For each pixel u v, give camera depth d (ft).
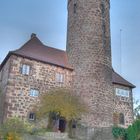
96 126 83.51
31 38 102.27
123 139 76.95
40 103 82.64
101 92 89.40
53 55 98.63
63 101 79.05
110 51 99.45
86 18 98.12
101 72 92.12
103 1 102.73
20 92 82.28
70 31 101.81
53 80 89.61
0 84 92.73
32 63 87.51
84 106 83.51
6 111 78.13
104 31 98.99
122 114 99.55
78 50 95.55
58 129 82.12
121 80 106.83
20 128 67.36
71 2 106.11
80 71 92.22
